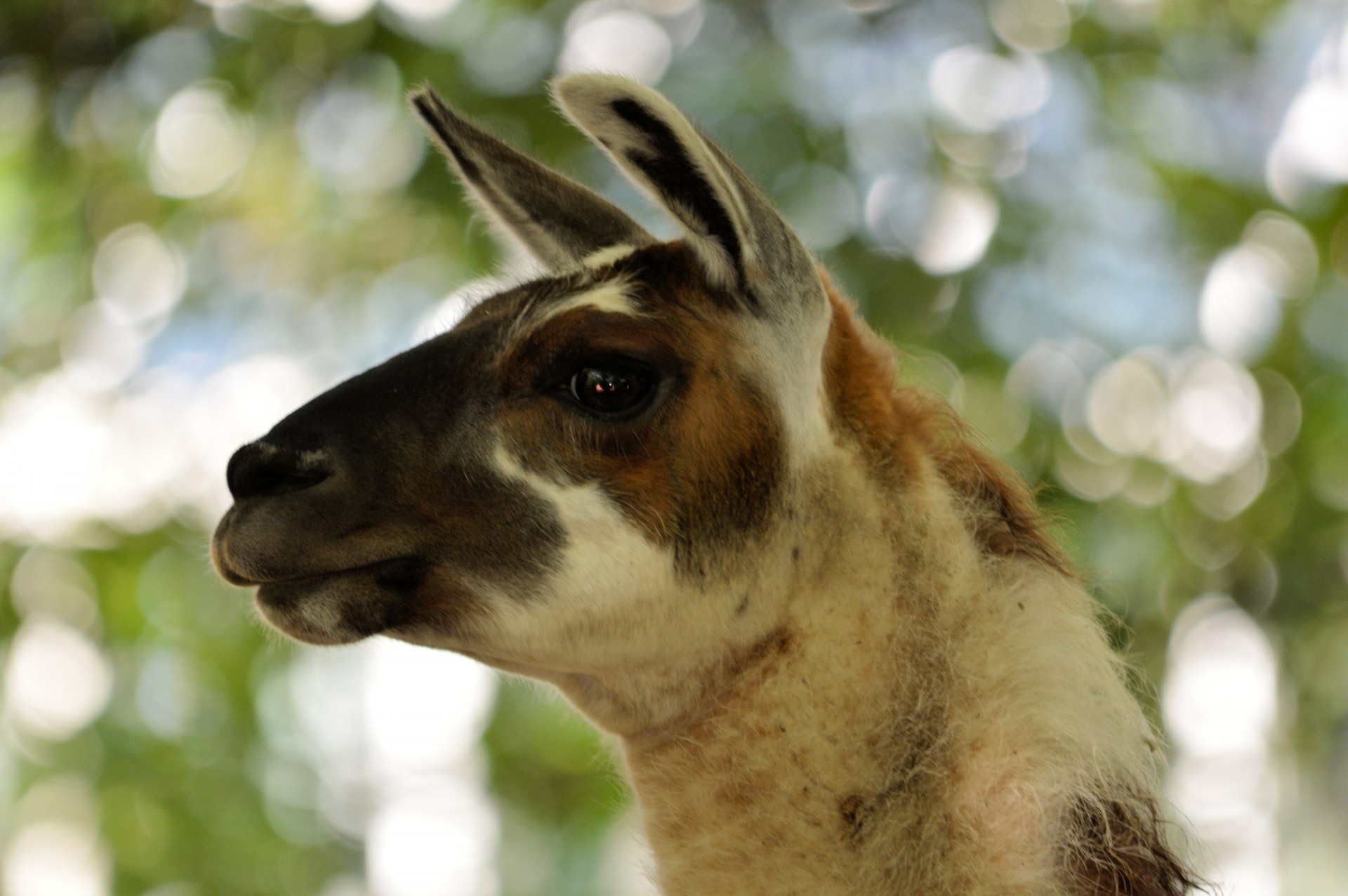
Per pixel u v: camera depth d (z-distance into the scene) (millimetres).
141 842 15945
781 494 7727
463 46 16672
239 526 7438
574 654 7703
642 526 7555
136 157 17859
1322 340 16219
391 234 17359
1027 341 15578
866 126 16234
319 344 17578
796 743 7641
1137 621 15547
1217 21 17016
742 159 15672
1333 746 17250
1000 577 7836
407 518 7496
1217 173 16219
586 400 7594
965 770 7430
